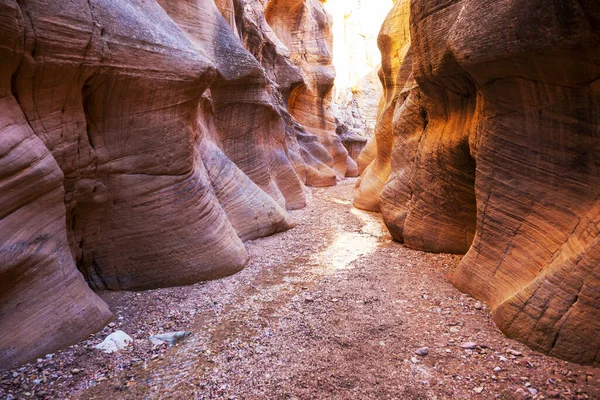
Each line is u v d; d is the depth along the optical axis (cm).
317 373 367
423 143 805
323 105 2666
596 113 386
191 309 518
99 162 514
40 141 411
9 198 377
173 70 564
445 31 586
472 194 716
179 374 367
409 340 428
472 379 352
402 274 658
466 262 572
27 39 382
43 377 355
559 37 357
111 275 562
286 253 817
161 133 571
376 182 1377
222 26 1055
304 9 2539
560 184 432
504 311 440
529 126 455
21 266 384
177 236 598
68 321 419
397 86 1254
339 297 557
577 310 367
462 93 661
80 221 520
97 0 477
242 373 368
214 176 845
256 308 523
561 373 350
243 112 1139
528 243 466
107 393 339
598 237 366
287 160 1447
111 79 491
